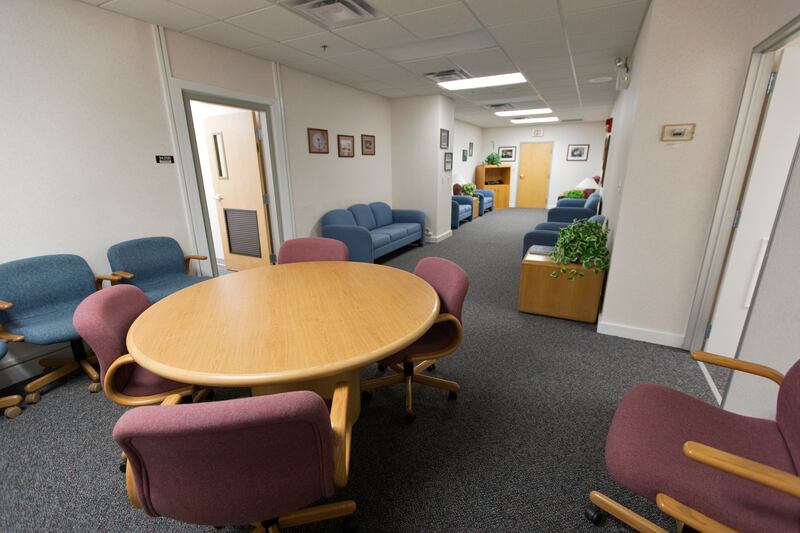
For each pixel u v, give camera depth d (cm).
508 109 740
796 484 71
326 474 93
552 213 572
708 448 80
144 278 282
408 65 410
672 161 240
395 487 151
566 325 304
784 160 204
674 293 259
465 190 913
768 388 140
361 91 535
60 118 242
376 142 583
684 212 244
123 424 73
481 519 137
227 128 426
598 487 150
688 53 222
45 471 161
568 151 1027
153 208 300
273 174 416
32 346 241
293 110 423
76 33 244
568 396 210
